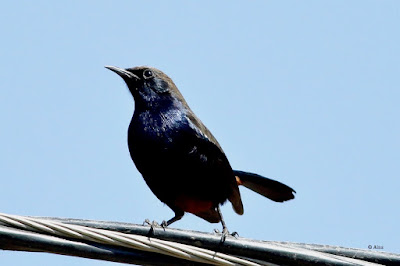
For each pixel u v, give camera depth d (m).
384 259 9.45
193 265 9.22
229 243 9.34
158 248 8.95
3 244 8.81
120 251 9.04
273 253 9.30
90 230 8.89
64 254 8.94
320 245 9.51
